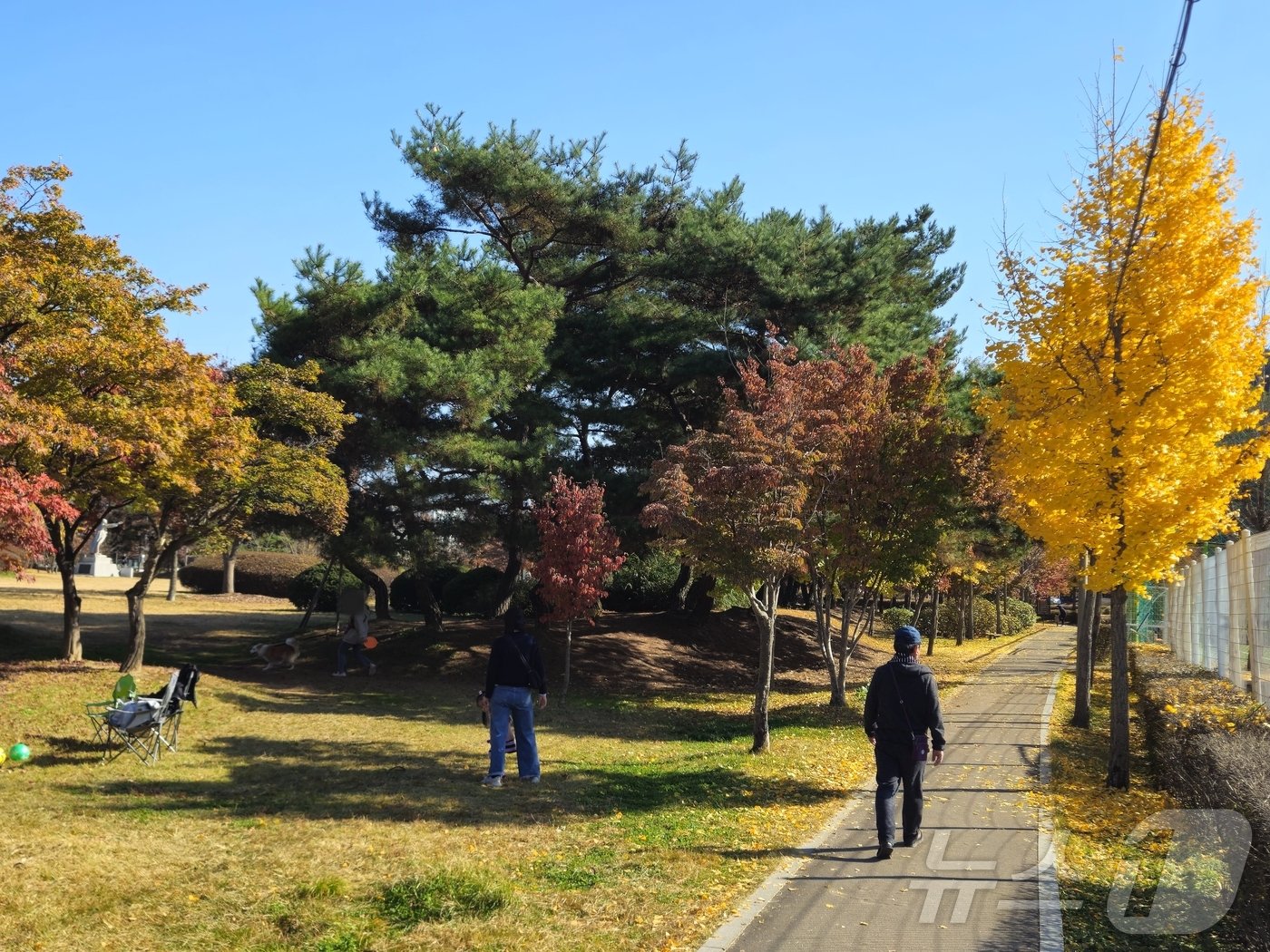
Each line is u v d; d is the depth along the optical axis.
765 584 12.71
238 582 45.69
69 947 5.11
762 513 11.98
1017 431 10.30
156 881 6.38
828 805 9.10
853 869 6.79
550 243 28.81
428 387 20.95
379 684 20.61
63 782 9.87
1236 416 9.55
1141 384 9.24
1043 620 59.25
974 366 24.59
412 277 22.56
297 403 17.34
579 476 23.64
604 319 25.53
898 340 23.33
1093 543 10.05
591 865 6.92
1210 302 9.27
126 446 12.98
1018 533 25.25
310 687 19.53
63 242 13.88
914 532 15.73
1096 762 11.51
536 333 23.69
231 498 17.42
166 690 11.48
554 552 19.38
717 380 23.70
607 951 5.21
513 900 5.99
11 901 5.75
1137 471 9.45
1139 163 9.30
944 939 5.35
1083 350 9.83
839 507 15.45
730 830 8.05
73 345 12.77
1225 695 13.37
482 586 32.66
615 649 24.53
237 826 8.13
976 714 15.28
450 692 19.89
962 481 16.06
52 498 12.74
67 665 16.58
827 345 21.12
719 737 14.55
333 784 10.16
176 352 14.63
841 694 17.52
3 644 20.52
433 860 6.98
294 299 22.17
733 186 28.58
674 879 6.55
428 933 5.45
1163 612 32.62
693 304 25.97
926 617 39.09
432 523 22.67
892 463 15.39
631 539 23.89
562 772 10.95
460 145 25.33
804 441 13.55
